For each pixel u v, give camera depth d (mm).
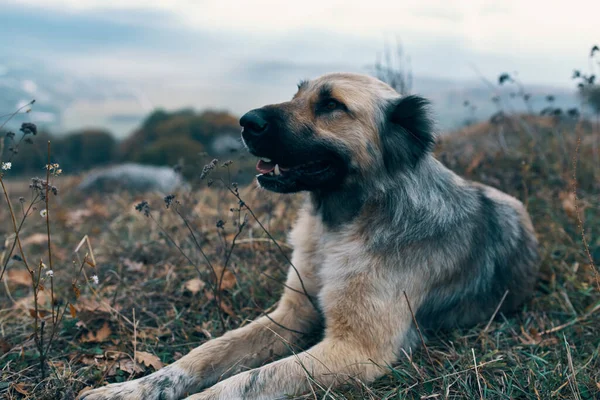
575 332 1050
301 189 1047
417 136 1031
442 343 1036
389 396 885
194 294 1181
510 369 939
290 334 1032
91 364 971
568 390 890
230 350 972
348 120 1016
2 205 2188
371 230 1023
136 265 1301
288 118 1021
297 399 885
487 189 1261
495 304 1108
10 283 1312
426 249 1017
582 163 1614
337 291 996
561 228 1340
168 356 1018
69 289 1238
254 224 1442
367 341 958
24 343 1036
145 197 1958
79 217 1795
